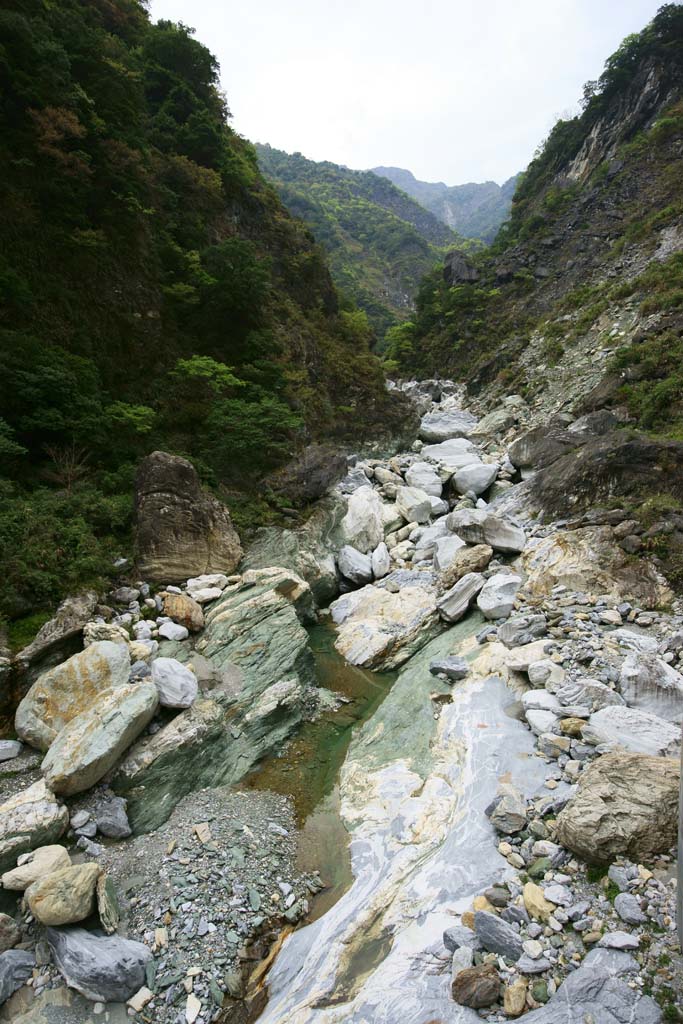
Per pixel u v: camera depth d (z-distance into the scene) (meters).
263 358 20.78
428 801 6.62
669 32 43.72
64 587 9.17
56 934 5.00
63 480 11.86
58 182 15.84
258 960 5.24
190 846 6.30
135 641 8.84
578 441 16.27
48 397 12.39
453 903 5.09
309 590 11.48
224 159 26.64
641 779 5.29
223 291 19.81
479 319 40.75
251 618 9.82
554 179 49.28
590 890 4.88
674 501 11.47
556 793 6.09
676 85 42.00
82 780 6.44
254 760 7.84
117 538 11.24
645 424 16.73
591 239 37.94
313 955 5.04
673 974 3.99
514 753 6.87
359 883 5.85
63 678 7.47
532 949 4.34
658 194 36.22
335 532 14.76
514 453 17.84
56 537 9.77
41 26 16.73
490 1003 4.07
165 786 6.93
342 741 8.49
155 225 20.25
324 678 10.02
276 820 6.91
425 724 8.28
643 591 9.73
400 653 10.54
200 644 9.41
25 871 5.34
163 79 26.86
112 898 5.45
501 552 12.42
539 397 25.94
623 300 27.80
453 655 9.79
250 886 5.93
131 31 28.53
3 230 14.29
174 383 17.50
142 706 7.09
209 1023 4.66
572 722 6.84
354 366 27.39
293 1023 4.34
